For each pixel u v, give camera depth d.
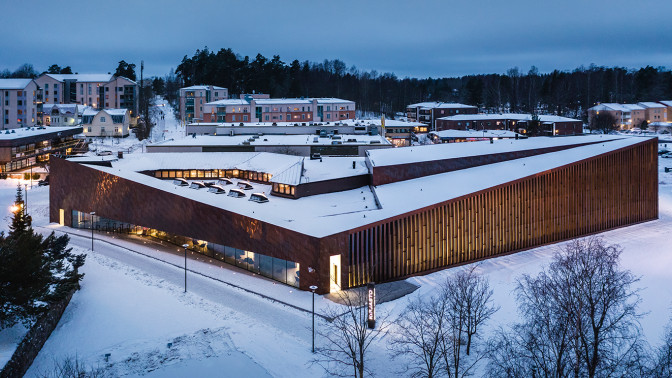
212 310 43.91
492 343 38.34
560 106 198.88
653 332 39.84
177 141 96.88
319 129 112.50
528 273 51.88
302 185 65.88
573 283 37.78
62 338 38.62
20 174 96.94
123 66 189.00
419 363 36.78
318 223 51.38
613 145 68.06
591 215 65.06
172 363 35.78
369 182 71.31
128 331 39.91
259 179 75.62
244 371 35.19
